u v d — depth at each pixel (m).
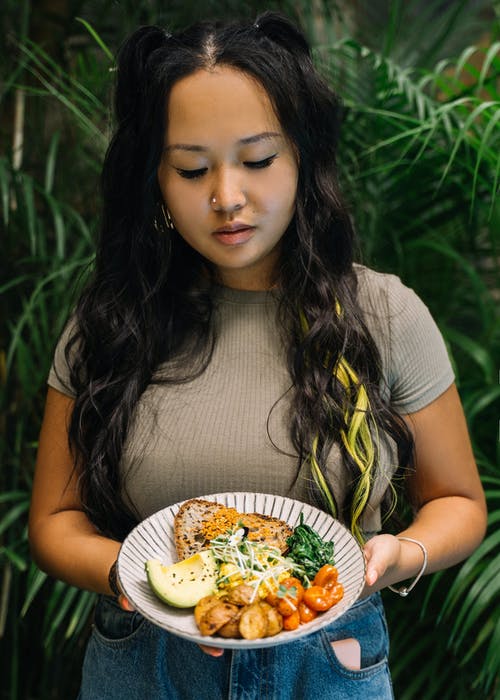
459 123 1.45
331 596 0.78
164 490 1.01
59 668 1.75
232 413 1.01
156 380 1.04
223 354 1.05
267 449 0.99
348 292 1.04
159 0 1.69
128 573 0.84
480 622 1.53
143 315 1.06
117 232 1.08
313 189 1.03
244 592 0.78
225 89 0.90
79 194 1.74
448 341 1.58
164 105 0.92
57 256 1.59
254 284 1.07
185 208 0.95
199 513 0.90
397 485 1.12
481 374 1.66
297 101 0.94
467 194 1.53
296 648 0.96
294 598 0.77
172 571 0.82
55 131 1.72
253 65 0.90
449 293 1.72
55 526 1.07
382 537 0.91
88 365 1.08
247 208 0.94
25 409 1.63
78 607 1.50
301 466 0.99
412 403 1.05
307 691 0.97
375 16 1.95
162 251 1.05
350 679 0.98
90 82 1.61
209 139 0.91
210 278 1.08
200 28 0.96
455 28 1.82
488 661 1.36
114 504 1.05
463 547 1.03
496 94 1.49
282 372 1.03
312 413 0.99
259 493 0.97
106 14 1.71
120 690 1.02
